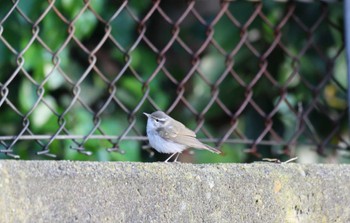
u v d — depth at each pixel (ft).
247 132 40.88
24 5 34.71
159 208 24.86
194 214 25.35
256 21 39.63
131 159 36.83
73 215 23.66
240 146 39.29
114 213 24.23
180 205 25.16
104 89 39.40
